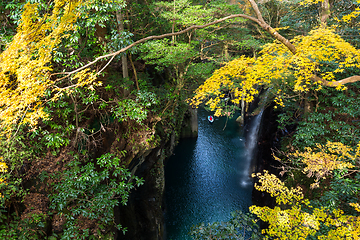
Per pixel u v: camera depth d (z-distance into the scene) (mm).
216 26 8336
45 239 4906
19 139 4961
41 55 3141
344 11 7156
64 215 5191
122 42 5445
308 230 4812
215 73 3529
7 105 2822
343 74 7266
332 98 7359
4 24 5723
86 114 6703
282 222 4918
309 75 3230
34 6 3455
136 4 7566
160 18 8578
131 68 8945
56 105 5273
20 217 4801
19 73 2941
